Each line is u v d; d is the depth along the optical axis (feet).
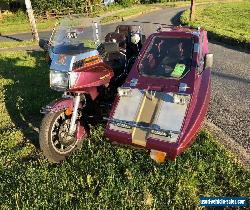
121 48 24.22
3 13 134.62
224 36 55.52
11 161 19.44
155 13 121.70
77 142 19.79
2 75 38.17
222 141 20.81
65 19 22.20
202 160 18.10
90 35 21.09
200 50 20.18
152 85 18.67
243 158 18.98
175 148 16.17
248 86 30.71
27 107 27.04
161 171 17.30
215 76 34.19
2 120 25.41
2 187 16.57
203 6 136.46
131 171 17.34
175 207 14.94
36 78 35.96
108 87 21.38
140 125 17.35
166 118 17.12
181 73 18.84
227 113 25.04
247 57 42.91
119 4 141.69
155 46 20.71
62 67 18.16
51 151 18.16
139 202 15.07
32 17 70.28
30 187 16.31
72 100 19.13
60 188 16.22
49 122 17.98
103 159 18.67
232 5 136.46
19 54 53.42
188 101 17.47
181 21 86.99
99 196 15.55
